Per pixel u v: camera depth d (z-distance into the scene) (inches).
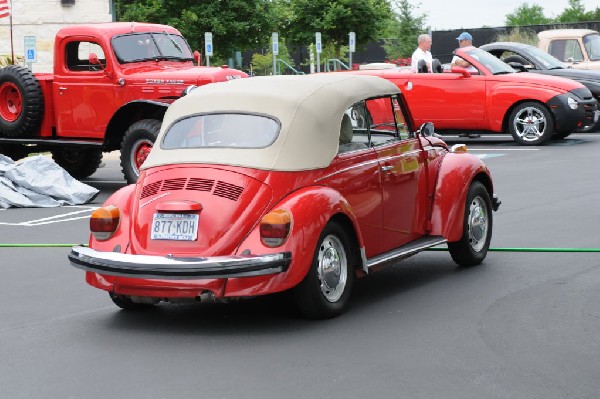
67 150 728.3
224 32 1341.0
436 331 288.7
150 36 665.0
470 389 235.5
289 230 289.1
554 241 426.0
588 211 501.4
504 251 409.1
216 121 316.8
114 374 255.9
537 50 984.9
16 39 1145.4
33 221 537.3
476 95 858.8
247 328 299.1
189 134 317.4
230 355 270.2
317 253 297.4
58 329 305.0
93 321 314.5
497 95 853.2
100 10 1151.6
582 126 862.5
